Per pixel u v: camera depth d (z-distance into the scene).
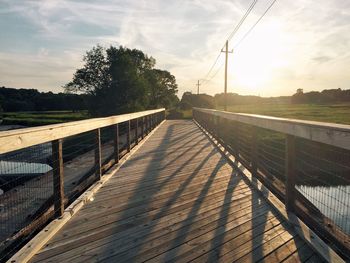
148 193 3.66
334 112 29.62
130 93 24.75
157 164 5.45
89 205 3.25
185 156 6.29
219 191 3.72
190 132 11.81
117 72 24.22
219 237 2.42
